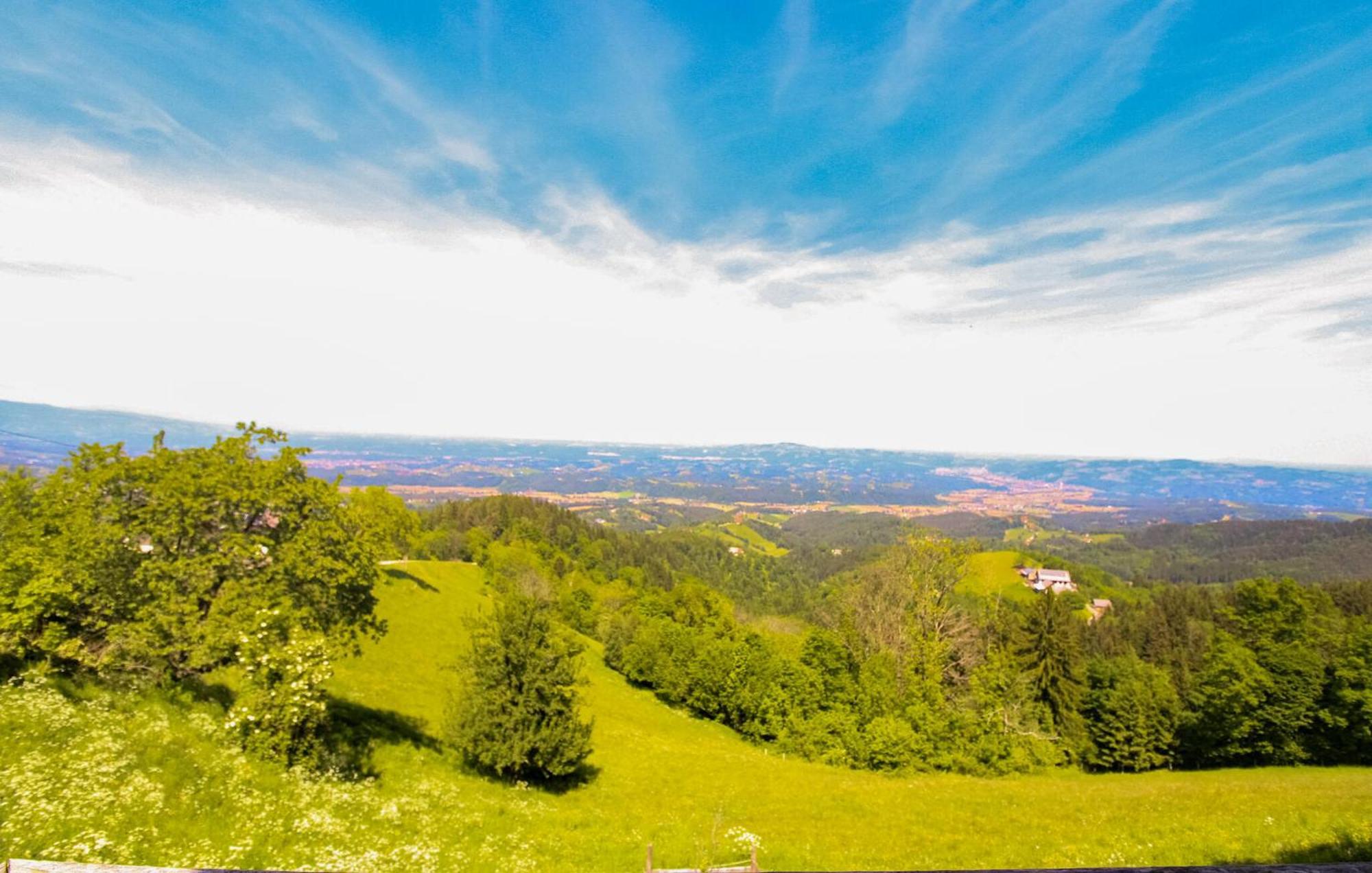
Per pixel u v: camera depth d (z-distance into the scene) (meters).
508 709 27.97
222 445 24.77
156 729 15.77
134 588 20.86
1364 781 35.56
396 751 25.91
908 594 48.97
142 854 10.34
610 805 27.70
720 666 56.06
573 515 179.38
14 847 9.32
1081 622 84.88
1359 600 86.38
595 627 92.25
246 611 20.67
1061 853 19.64
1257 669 48.00
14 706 14.19
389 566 70.88
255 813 13.41
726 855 19.70
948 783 35.41
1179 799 27.12
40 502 21.36
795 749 45.81
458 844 16.31
